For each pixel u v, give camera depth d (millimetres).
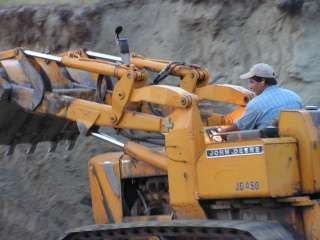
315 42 18422
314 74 18141
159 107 13602
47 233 19438
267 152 11414
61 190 19688
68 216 19359
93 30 21328
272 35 19047
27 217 19828
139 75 13125
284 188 11539
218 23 19781
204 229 11562
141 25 20922
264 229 11297
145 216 13383
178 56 20094
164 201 13531
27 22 22172
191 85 14391
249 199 11914
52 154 20047
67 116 14039
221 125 14445
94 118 13656
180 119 12320
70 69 14852
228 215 12234
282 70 18578
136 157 13258
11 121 15414
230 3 19797
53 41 21766
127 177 13625
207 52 19750
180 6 20453
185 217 12375
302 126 11734
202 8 20094
